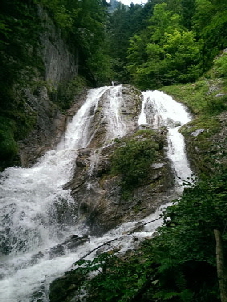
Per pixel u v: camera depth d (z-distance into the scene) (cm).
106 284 371
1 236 848
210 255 362
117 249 645
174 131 1309
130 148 1117
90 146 1546
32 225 888
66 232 923
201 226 409
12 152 1203
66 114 1798
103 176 1076
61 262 682
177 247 387
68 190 1056
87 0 2503
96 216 933
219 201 434
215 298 311
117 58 3516
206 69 2097
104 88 2191
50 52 1789
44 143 1484
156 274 380
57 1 1798
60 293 536
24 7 1295
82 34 2359
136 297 357
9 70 1266
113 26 4719
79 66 2517
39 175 1157
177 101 1864
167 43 2633
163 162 1067
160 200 921
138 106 1848
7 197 975
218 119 1282
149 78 2584
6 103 1359
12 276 655
